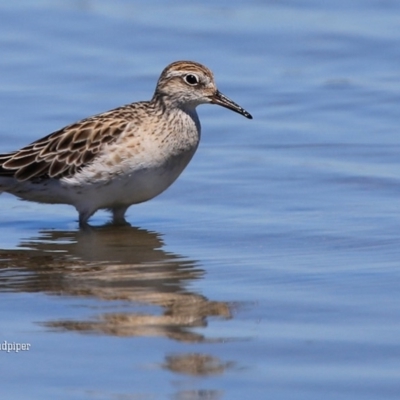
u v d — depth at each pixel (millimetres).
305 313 12758
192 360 11500
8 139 19891
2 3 26547
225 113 21250
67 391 10875
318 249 15219
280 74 23203
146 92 22219
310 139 19953
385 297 13227
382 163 18781
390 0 26766
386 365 11305
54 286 14023
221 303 13188
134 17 25906
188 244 15703
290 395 10703
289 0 26984
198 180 18312
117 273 14531
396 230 15914
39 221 17234
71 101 21641
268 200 17422
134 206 17609
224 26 25500
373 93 21938
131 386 10953
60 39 24812
